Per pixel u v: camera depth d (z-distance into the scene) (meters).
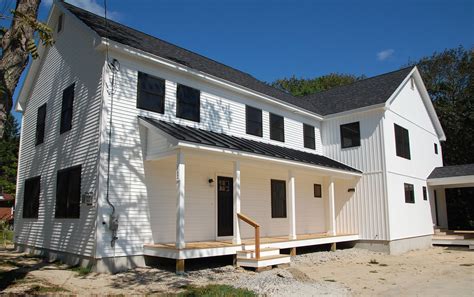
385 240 16.75
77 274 9.72
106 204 10.38
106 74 10.98
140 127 11.54
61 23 14.20
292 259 13.62
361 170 18.00
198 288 8.09
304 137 18.61
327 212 18.86
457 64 34.19
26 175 15.62
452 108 30.84
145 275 9.70
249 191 15.05
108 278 9.28
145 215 11.20
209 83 14.02
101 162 10.46
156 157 11.09
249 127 15.59
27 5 8.13
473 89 30.73
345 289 8.73
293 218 14.05
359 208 17.77
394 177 17.89
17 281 8.55
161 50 13.69
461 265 13.30
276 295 7.52
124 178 10.89
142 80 11.86
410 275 11.07
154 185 11.59
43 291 7.57
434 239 20.89
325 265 12.85
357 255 15.66
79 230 11.06
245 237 14.51
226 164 14.09
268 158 12.69
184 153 10.31
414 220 19.33
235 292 7.40
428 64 35.88
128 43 11.83
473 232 22.50
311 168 14.86
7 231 22.31
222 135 13.60
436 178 21.61
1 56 8.05
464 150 29.77
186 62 13.86
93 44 11.66
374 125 17.86
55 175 13.12
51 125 13.99
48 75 14.84
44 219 13.45
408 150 19.95
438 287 9.30
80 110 12.03
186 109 13.05
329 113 19.45
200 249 10.40
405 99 20.50
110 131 10.80
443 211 23.92
